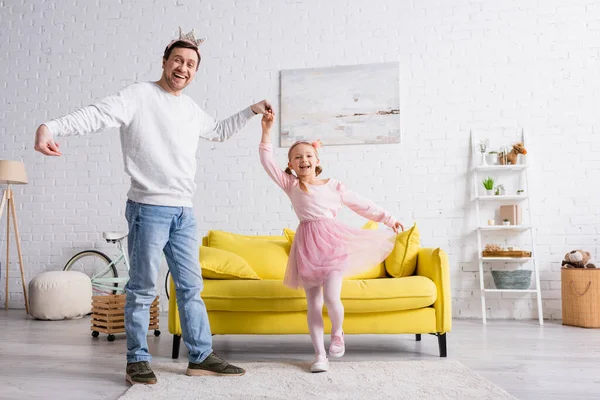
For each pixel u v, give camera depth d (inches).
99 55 182.2
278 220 167.2
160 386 75.9
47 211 180.9
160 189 80.1
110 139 179.8
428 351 104.3
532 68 159.3
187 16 177.6
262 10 173.5
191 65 82.7
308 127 166.6
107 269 171.6
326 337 123.8
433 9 165.0
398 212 161.6
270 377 81.3
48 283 150.4
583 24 158.1
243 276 103.3
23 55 186.9
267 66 171.5
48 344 113.0
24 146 183.8
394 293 96.6
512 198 155.3
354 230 93.6
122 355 101.3
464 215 158.9
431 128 162.2
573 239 153.8
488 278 156.7
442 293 98.3
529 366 89.8
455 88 162.2
